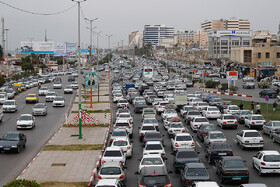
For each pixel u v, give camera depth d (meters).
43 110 48.03
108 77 115.12
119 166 18.67
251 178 20.64
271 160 20.77
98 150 28.56
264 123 36.69
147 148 23.38
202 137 30.84
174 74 123.31
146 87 73.06
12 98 67.62
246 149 28.28
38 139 33.66
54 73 131.62
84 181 20.86
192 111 40.44
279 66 96.38
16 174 22.94
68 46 184.12
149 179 15.62
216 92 71.81
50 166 24.27
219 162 20.20
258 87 82.00
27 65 140.00
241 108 46.19
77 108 54.50
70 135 34.84
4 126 40.16
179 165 20.92
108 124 40.47
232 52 130.88
